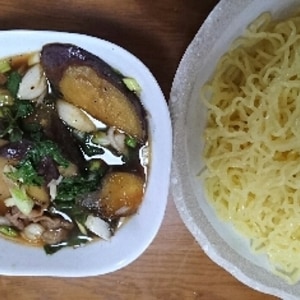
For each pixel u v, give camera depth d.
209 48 0.23
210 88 0.24
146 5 0.24
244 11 0.23
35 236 0.24
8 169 0.23
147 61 0.24
